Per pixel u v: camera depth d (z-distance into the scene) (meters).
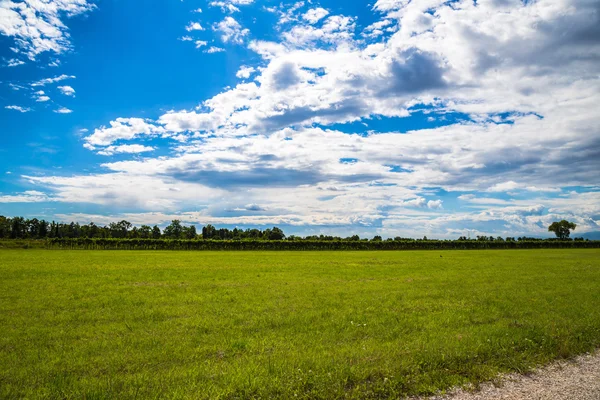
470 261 49.25
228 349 10.88
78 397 7.38
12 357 10.16
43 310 16.62
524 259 53.50
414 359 9.49
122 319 14.99
